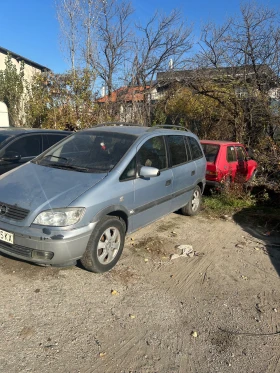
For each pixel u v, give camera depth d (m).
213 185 7.62
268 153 8.13
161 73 17.20
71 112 12.34
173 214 6.32
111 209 3.68
